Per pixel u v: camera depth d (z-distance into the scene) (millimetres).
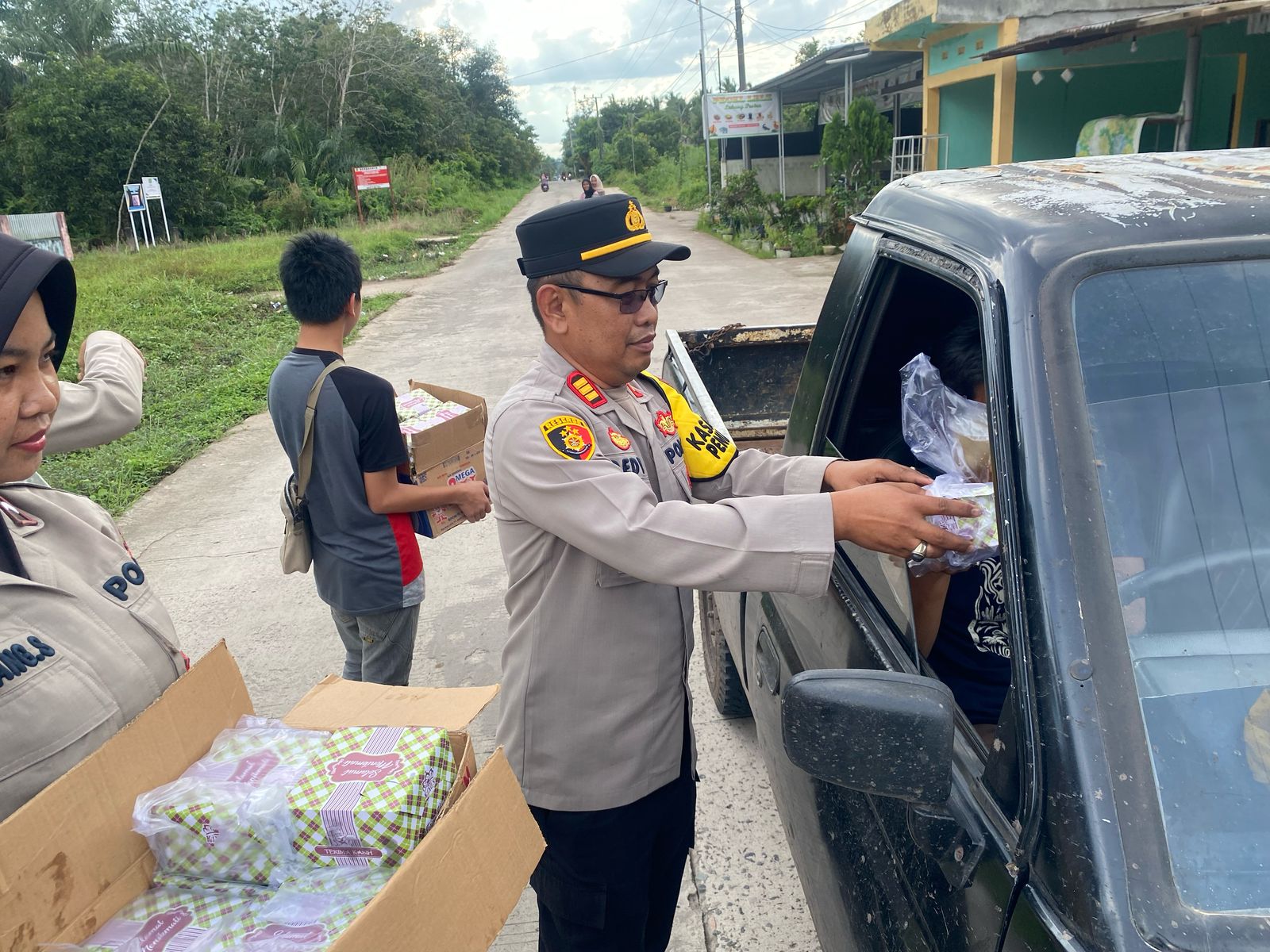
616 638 1585
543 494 1442
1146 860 916
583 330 1513
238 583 4660
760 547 1336
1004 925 1005
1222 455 1123
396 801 1062
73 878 987
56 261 1051
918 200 1698
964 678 1792
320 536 2506
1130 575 1062
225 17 37938
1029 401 1147
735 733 3170
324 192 35531
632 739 1628
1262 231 1230
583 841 1675
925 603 1739
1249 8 7492
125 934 1007
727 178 24312
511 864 1113
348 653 2820
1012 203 1424
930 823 1209
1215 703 1011
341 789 1081
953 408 1620
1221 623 1051
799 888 2490
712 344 3900
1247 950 864
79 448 1488
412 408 2795
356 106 41156
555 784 1644
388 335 11406
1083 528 1071
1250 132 10945
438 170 45719
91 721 1072
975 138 13461
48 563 1092
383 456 2420
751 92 24547
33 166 26906
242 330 12047
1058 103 11672
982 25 11781
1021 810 1026
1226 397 1148
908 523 1350
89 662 1085
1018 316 1202
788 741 1145
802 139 26125
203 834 1056
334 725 1266
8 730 1005
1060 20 11250
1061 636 1024
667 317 10680
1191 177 1442
